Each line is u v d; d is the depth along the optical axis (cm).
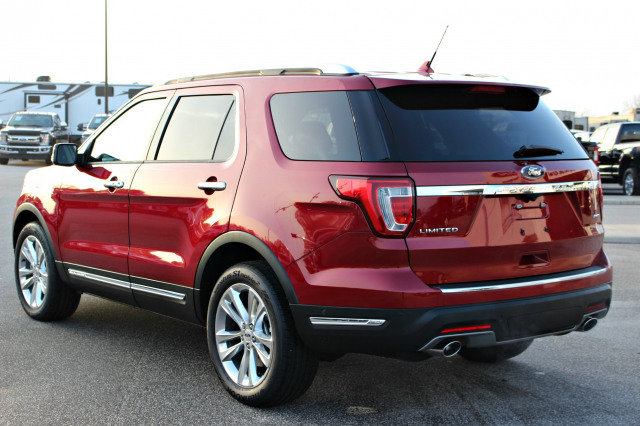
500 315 351
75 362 467
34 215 590
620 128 1981
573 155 393
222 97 438
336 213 351
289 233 367
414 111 361
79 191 517
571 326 382
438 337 342
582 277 382
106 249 492
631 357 489
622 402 401
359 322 345
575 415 381
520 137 376
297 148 382
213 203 411
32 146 2803
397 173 340
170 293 444
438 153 350
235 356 413
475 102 379
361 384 430
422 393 415
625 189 1938
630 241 1045
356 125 358
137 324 567
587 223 393
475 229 349
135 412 382
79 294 565
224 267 430
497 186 353
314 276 356
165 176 448
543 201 371
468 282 350
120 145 509
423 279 341
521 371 459
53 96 3628
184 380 434
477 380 439
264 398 381
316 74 393
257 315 387
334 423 368
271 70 420
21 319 577
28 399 399
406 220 338
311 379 380
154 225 453
